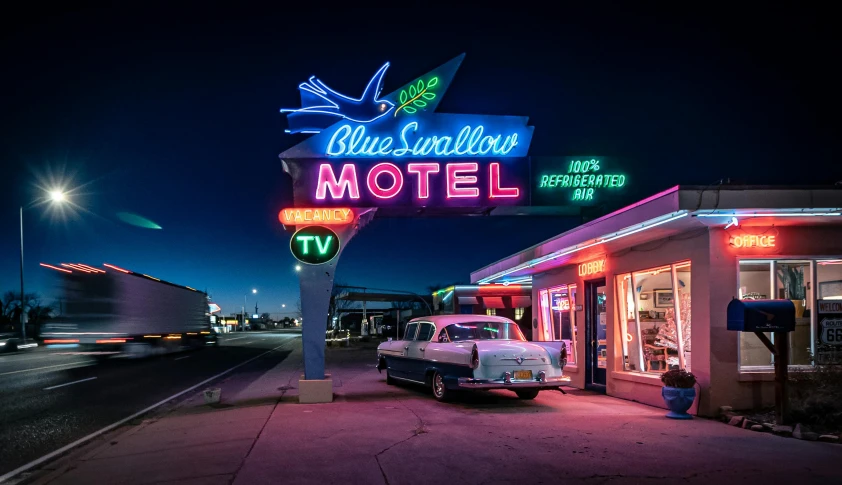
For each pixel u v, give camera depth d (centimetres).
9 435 941
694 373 949
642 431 809
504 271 1673
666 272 1082
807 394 875
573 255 1277
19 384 1633
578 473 600
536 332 1669
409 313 4884
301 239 1130
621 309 1216
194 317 3491
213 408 1118
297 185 1129
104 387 1590
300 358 2761
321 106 1143
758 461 640
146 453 739
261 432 820
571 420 899
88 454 760
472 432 806
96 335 2406
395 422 888
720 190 835
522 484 568
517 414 964
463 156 1139
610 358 1220
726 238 929
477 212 1177
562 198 1136
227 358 2891
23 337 3725
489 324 1216
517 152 1142
